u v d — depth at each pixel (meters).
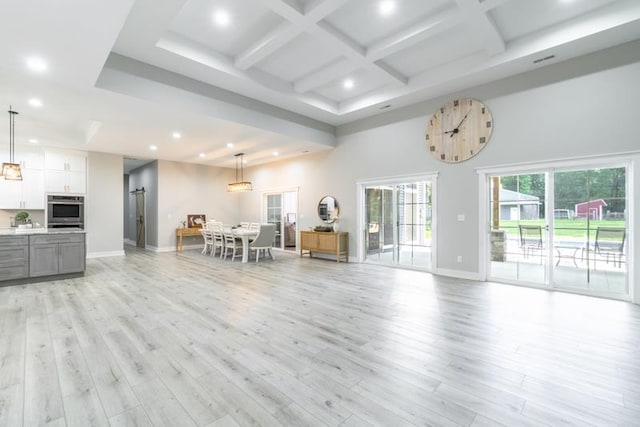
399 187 6.41
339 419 1.70
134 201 10.64
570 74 4.21
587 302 3.86
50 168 6.87
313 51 4.38
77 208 7.21
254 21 3.66
